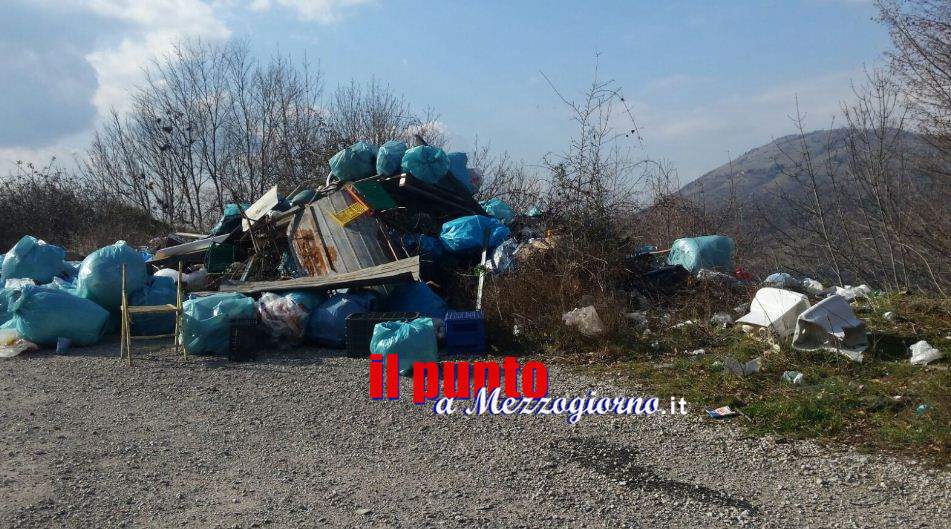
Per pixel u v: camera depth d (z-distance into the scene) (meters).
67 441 5.88
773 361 7.03
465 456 5.35
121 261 10.11
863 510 4.26
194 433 6.04
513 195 14.40
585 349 8.28
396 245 10.52
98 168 26.55
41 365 8.62
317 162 18.28
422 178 11.55
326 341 9.21
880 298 8.91
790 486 4.64
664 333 8.47
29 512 4.51
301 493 4.76
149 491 4.83
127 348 8.67
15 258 11.62
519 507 4.46
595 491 4.67
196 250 12.28
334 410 6.57
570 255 9.80
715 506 4.39
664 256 11.24
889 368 6.64
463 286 10.23
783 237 12.97
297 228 11.13
